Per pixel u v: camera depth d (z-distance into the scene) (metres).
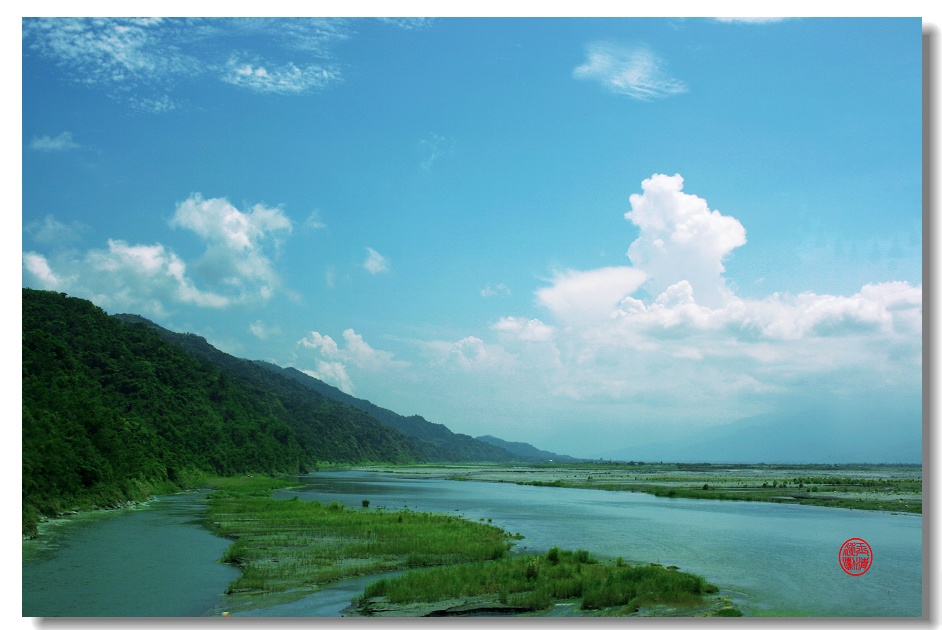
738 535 58.84
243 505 79.81
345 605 31.39
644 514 80.31
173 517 69.38
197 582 36.75
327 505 83.12
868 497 106.38
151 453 113.25
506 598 30.94
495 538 52.31
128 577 38.00
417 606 30.45
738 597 33.38
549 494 124.19
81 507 73.50
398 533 53.47
